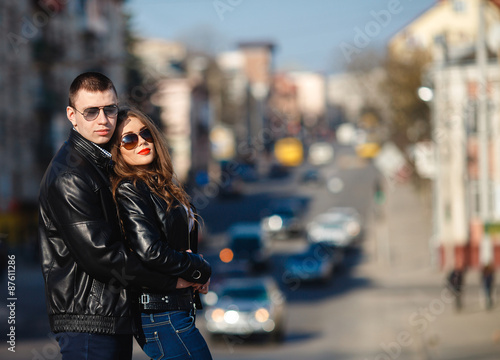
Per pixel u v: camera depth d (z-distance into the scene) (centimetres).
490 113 7175
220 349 4100
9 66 8412
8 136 8494
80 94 672
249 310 4212
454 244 7756
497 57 6869
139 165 697
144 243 643
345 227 9725
